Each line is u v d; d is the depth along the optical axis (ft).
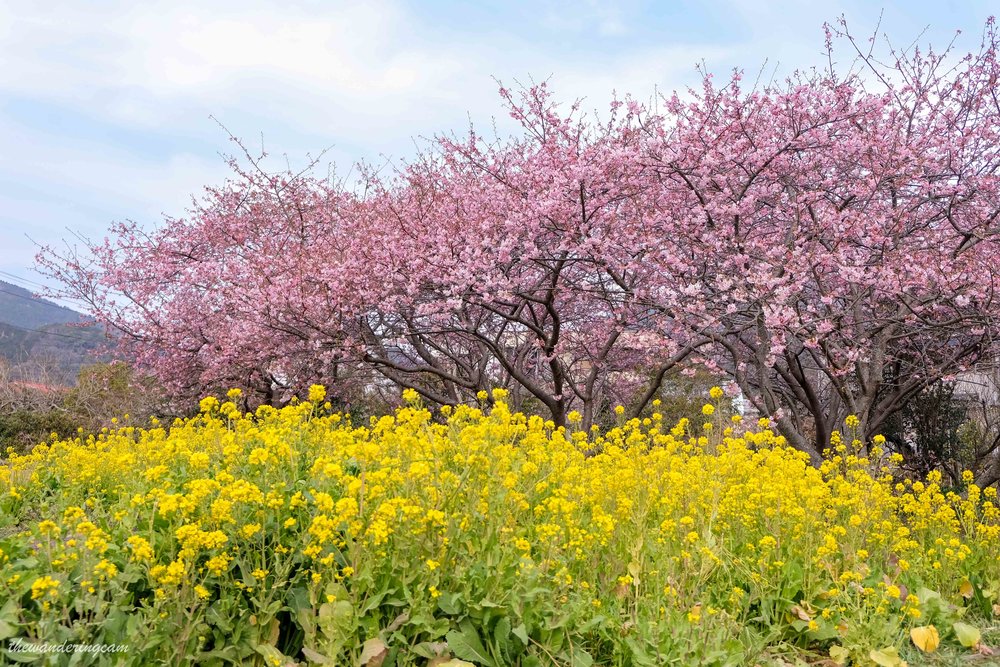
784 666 12.28
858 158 31.73
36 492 18.90
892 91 30.32
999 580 15.66
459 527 11.06
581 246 31.09
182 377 45.47
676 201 33.22
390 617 10.14
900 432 37.55
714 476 15.72
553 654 10.42
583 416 40.81
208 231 46.57
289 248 42.42
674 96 31.58
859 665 12.25
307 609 10.02
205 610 9.68
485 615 10.32
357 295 36.09
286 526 10.40
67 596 9.05
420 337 39.55
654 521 15.42
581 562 12.81
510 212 32.86
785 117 30.58
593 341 40.96
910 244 32.24
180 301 43.62
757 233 33.42
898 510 19.31
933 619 14.02
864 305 33.60
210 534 9.27
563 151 32.27
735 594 12.46
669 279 31.01
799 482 16.01
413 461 12.22
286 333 38.42
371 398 50.72
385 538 10.08
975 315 28.40
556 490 13.58
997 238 28.19
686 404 51.21
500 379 49.16
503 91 34.01
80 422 55.98
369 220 40.55
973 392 39.42
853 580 13.39
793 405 33.88
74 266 45.44
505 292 32.58
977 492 17.84
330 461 12.44
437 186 40.91
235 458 12.83
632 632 11.38
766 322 27.81
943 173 30.86
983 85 31.73
